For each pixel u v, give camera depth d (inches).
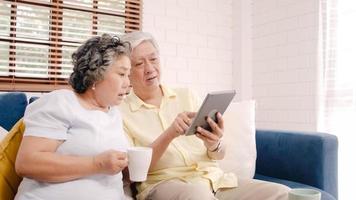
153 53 63.1
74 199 42.8
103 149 45.4
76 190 42.9
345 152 96.3
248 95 122.8
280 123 114.2
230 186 60.9
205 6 118.0
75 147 43.9
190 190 52.6
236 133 76.6
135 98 64.0
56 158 41.1
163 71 109.4
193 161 60.5
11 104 68.3
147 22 106.3
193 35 115.4
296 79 109.1
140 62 62.0
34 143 41.4
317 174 71.1
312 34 104.4
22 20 85.2
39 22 87.5
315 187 70.9
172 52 111.1
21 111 69.1
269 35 117.8
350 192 95.4
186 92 67.1
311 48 104.7
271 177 79.5
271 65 117.0
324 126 101.3
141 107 63.4
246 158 75.8
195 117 49.9
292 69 110.4
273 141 80.5
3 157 45.7
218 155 60.1
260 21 121.0
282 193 56.1
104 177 46.1
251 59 123.4
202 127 54.0
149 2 106.7
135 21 102.3
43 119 42.8
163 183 57.6
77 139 44.1
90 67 46.0
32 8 86.6
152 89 63.8
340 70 97.3
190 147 62.3
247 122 78.3
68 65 91.1
